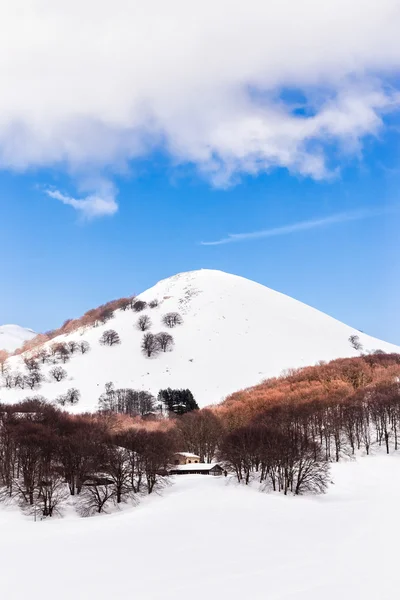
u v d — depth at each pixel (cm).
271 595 5759
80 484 13575
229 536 9112
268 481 14812
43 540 9225
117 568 7244
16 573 7131
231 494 13238
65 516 12138
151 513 11538
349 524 9912
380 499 13075
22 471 13562
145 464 14225
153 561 7556
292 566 6956
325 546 8156
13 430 15125
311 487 14138
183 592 6069
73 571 7162
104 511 12588
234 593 5906
